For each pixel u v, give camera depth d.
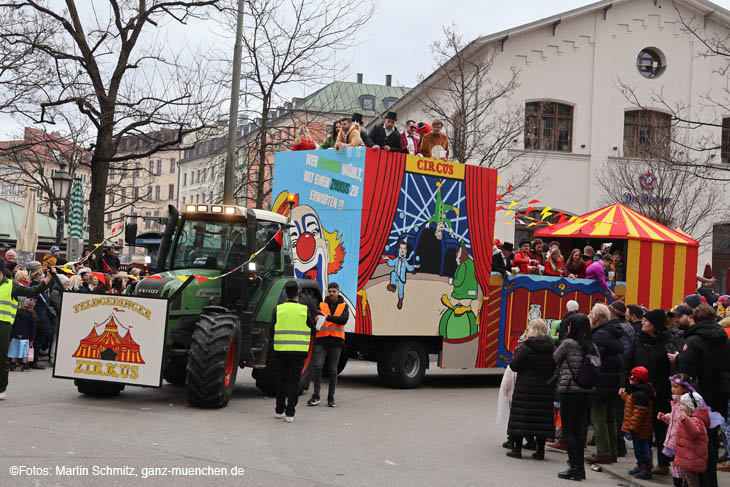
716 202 32.06
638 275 18.52
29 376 14.51
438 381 18.38
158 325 11.33
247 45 25.03
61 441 8.63
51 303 16.23
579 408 8.96
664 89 32.78
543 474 9.04
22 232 25.75
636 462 10.15
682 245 19.22
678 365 8.70
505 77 31.41
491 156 28.53
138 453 8.30
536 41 31.84
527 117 31.92
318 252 15.75
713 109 32.84
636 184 30.55
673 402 8.33
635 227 18.81
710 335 8.56
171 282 11.90
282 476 7.80
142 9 22.66
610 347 9.80
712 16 32.94
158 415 10.73
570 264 18.59
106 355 11.41
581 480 8.88
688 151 29.55
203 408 11.66
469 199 16.52
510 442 10.32
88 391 12.05
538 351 9.89
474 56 31.36
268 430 10.27
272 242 13.60
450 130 31.47
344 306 13.08
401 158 15.46
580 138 32.25
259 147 26.34
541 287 17.42
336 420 11.55
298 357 11.11
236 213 12.80
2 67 21.00
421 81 29.45
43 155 35.03
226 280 12.69
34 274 15.78
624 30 32.72
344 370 19.88
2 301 11.30
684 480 8.31
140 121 22.48
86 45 22.08
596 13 32.50
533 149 31.73
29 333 15.32
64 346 11.52
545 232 19.97
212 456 8.45
